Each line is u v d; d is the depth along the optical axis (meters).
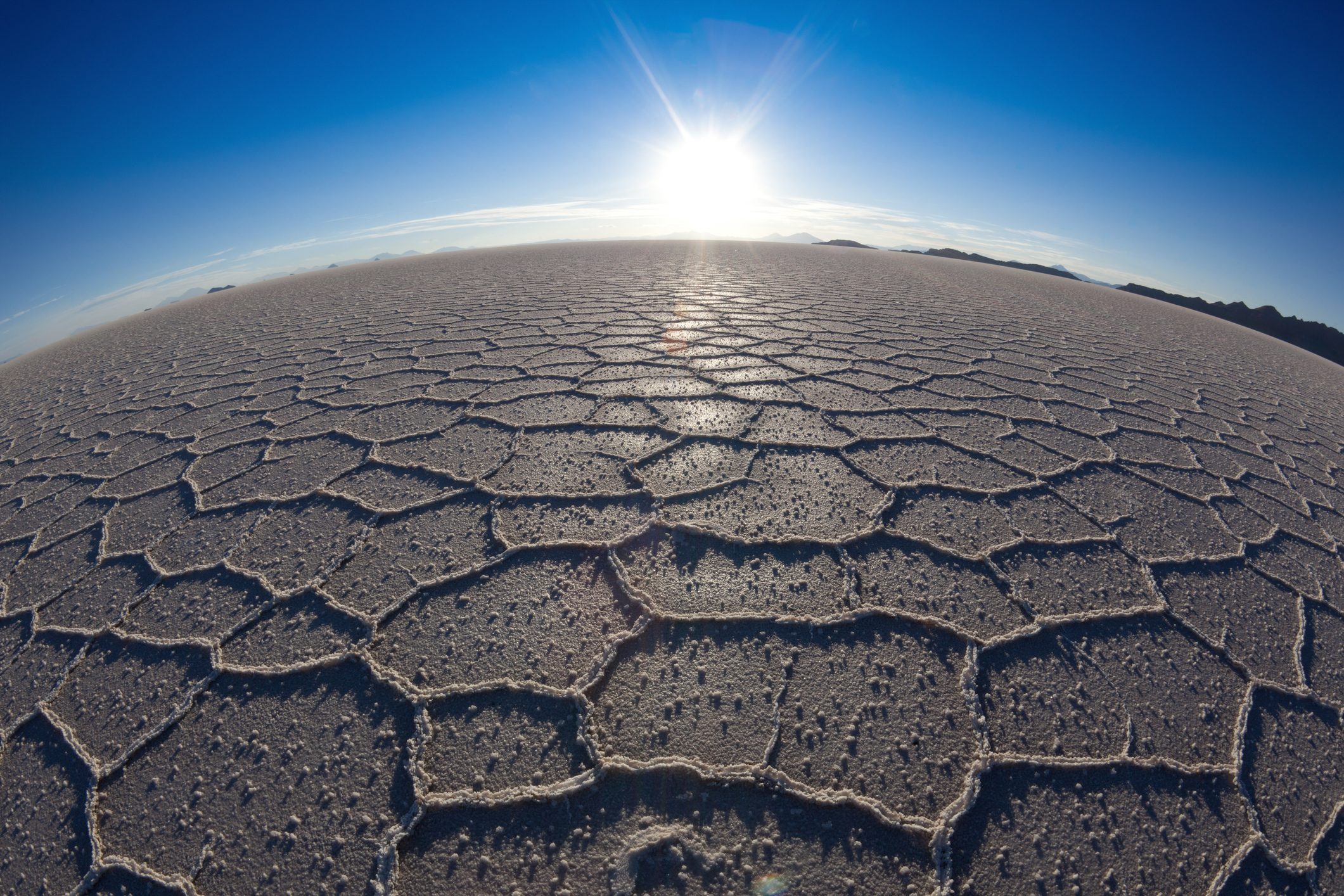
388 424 3.71
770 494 2.73
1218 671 1.94
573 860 1.34
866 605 2.05
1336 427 4.68
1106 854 1.40
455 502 2.73
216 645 1.99
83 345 8.47
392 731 1.65
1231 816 1.51
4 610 2.33
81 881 1.39
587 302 7.69
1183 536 2.67
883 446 3.29
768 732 1.62
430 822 1.43
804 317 6.72
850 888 1.31
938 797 1.49
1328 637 2.17
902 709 1.70
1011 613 2.07
